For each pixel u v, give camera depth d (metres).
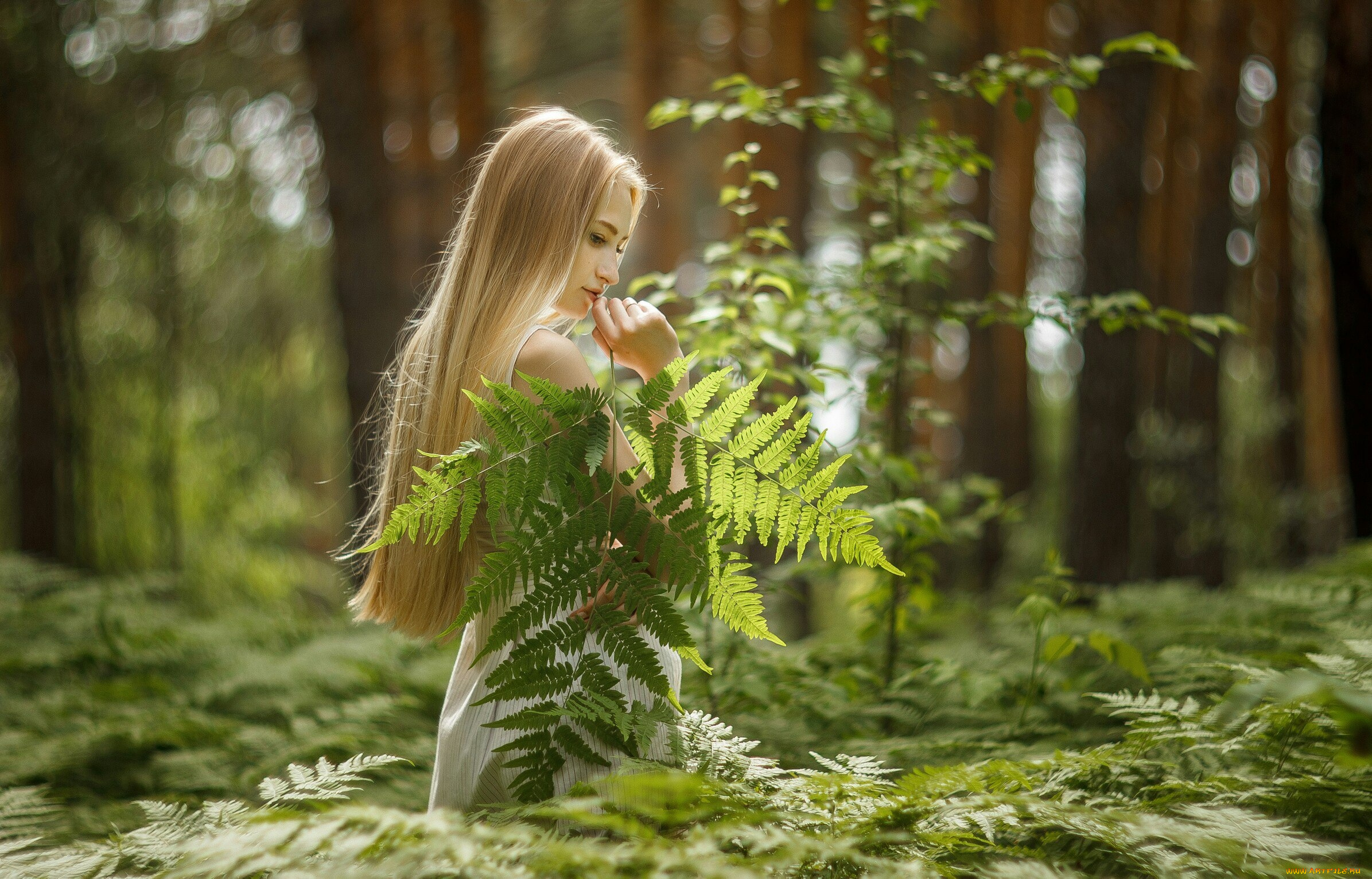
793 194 8.50
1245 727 1.91
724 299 3.27
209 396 11.37
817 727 2.79
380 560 1.92
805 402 3.12
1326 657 1.94
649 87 9.63
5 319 9.88
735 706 2.80
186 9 9.10
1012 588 3.11
